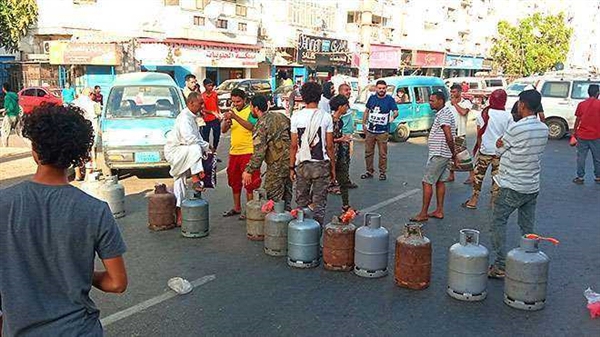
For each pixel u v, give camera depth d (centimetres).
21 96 2422
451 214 810
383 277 550
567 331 442
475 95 2995
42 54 2766
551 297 509
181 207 676
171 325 444
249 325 445
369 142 1063
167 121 1037
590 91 1041
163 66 2706
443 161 744
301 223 571
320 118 612
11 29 2317
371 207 845
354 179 1071
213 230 709
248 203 668
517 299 479
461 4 5462
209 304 484
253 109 664
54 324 216
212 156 717
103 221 224
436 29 5097
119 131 1005
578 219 795
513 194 525
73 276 220
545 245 668
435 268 581
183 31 2805
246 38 3238
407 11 4612
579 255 631
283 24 3466
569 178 1120
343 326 444
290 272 562
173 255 611
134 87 1111
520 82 1938
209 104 1158
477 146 855
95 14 2789
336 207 845
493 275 551
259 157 649
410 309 477
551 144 1673
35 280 216
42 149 218
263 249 633
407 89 1683
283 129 657
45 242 215
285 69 3566
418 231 523
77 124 226
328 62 3700
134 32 2791
